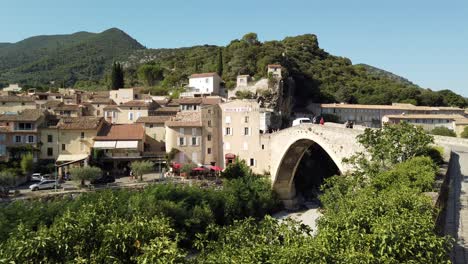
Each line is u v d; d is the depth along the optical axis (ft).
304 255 46.39
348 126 190.39
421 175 82.79
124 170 250.78
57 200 179.83
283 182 255.70
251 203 219.41
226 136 271.28
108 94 424.87
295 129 217.97
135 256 53.16
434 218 60.80
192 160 265.95
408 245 48.57
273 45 576.20
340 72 579.48
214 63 513.86
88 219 58.70
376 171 108.88
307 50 618.85
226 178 245.65
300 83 485.15
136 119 321.73
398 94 506.07
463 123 343.67
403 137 110.83
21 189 203.10
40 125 258.78
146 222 58.75
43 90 465.88
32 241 52.70
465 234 63.72
